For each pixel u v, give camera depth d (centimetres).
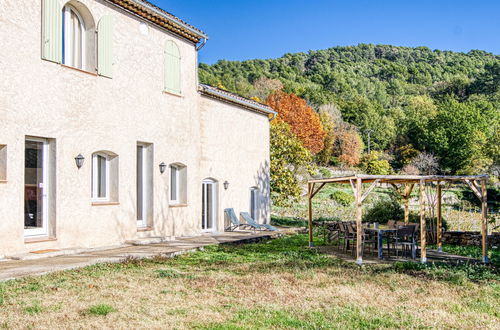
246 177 2188
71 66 1284
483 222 1278
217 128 1952
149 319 645
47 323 605
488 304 783
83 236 1262
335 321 664
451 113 6312
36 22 1141
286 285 899
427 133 6312
